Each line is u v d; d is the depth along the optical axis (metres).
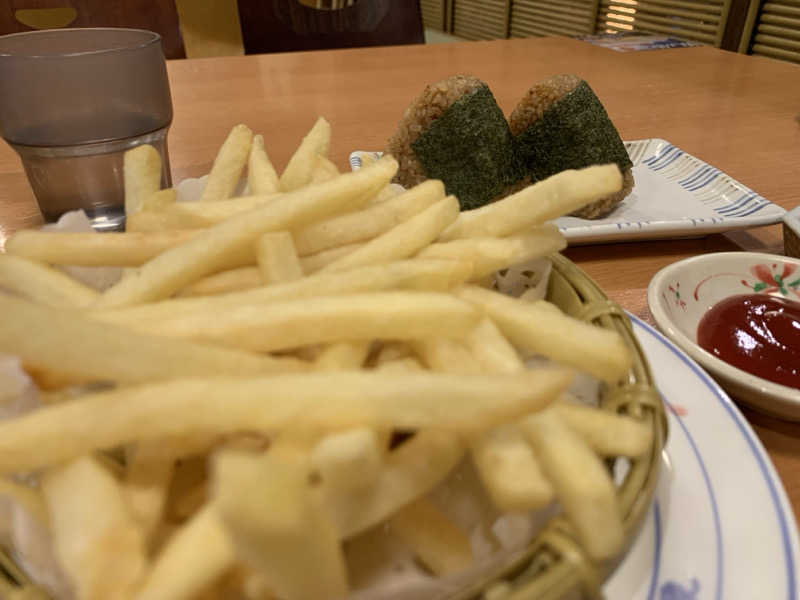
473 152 1.25
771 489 0.58
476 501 0.50
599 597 0.40
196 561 0.37
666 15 3.81
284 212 0.57
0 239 1.11
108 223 1.13
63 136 1.06
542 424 0.45
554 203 0.58
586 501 0.42
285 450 0.41
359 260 0.57
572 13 4.45
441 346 0.50
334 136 1.62
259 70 2.15
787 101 1.97
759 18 3.28
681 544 0.54
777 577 0.51
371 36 2.76
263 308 0.47
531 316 0.53
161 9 2.34
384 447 0.43
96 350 0.43
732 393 0.74
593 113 1.29
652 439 0.49
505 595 0.37
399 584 0.44
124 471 0.47
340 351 0.49
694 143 1.64
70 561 0.37
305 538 0.30
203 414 0.40
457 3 5.71
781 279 0.95
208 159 1.47
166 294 0.55
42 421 0.40
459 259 0.58
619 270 1.09
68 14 2.22
